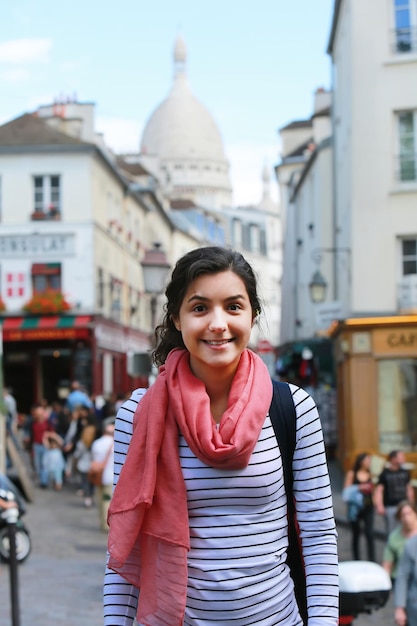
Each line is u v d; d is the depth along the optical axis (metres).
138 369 17.41
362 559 12.70
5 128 39.53
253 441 2.75
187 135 124.69
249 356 2.97
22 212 38.50
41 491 22.62
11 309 38.28
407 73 23.56
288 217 50.28
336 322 23.33
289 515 2.95
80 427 23.77
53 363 39.56
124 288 45.12
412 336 22.45
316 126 39.31
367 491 12.12
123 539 2.77
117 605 2.96
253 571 2.77
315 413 2.96
